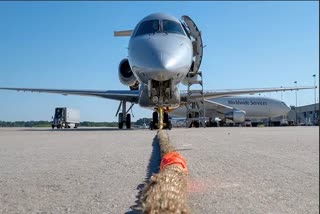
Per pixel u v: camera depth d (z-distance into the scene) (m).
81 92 28.19
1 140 13.76
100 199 4.07
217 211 3.51
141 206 3.06
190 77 27.47
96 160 7.35
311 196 4.11
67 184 4.94
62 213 3.56
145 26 21.16
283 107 60.59
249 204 3.77
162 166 4.61
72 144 11.44
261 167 6.19
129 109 29.84
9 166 6.69
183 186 3.42
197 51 26.02
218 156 7.74
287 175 5.43
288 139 12.86
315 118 79.44
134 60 19.83
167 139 10.39
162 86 20.22
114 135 16.28
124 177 5.39
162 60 18.73
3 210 3.70
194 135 15.20
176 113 57.19
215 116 51.44
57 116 58.34
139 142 11.73
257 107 59.41
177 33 20.89
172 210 2.85
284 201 3.88
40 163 7.04
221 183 4.84
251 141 11.86
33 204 3.92
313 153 8.31
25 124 93.69
